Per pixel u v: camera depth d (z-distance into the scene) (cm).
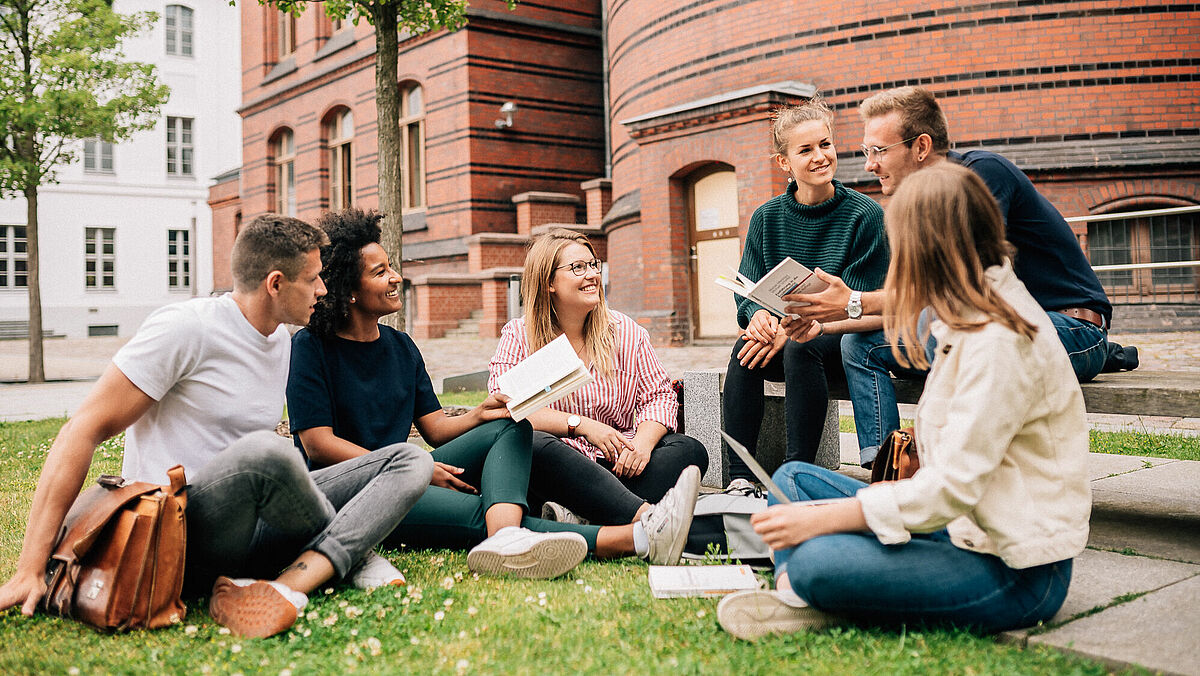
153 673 203
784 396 416
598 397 367
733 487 354
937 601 204
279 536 261
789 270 304
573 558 272
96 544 234
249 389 268
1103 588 250
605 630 225
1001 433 191
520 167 1873
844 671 193
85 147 3072
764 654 203
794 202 390
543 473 319
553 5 1898
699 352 1176
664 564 285
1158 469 457
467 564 283
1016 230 312
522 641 217
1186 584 253
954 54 1073
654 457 348
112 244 3139
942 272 196
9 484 476
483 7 1814
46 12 1327
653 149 1303
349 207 324
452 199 1861
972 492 191
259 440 239
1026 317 198
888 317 208
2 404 1005
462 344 1608
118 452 588
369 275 316
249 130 2486
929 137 308
